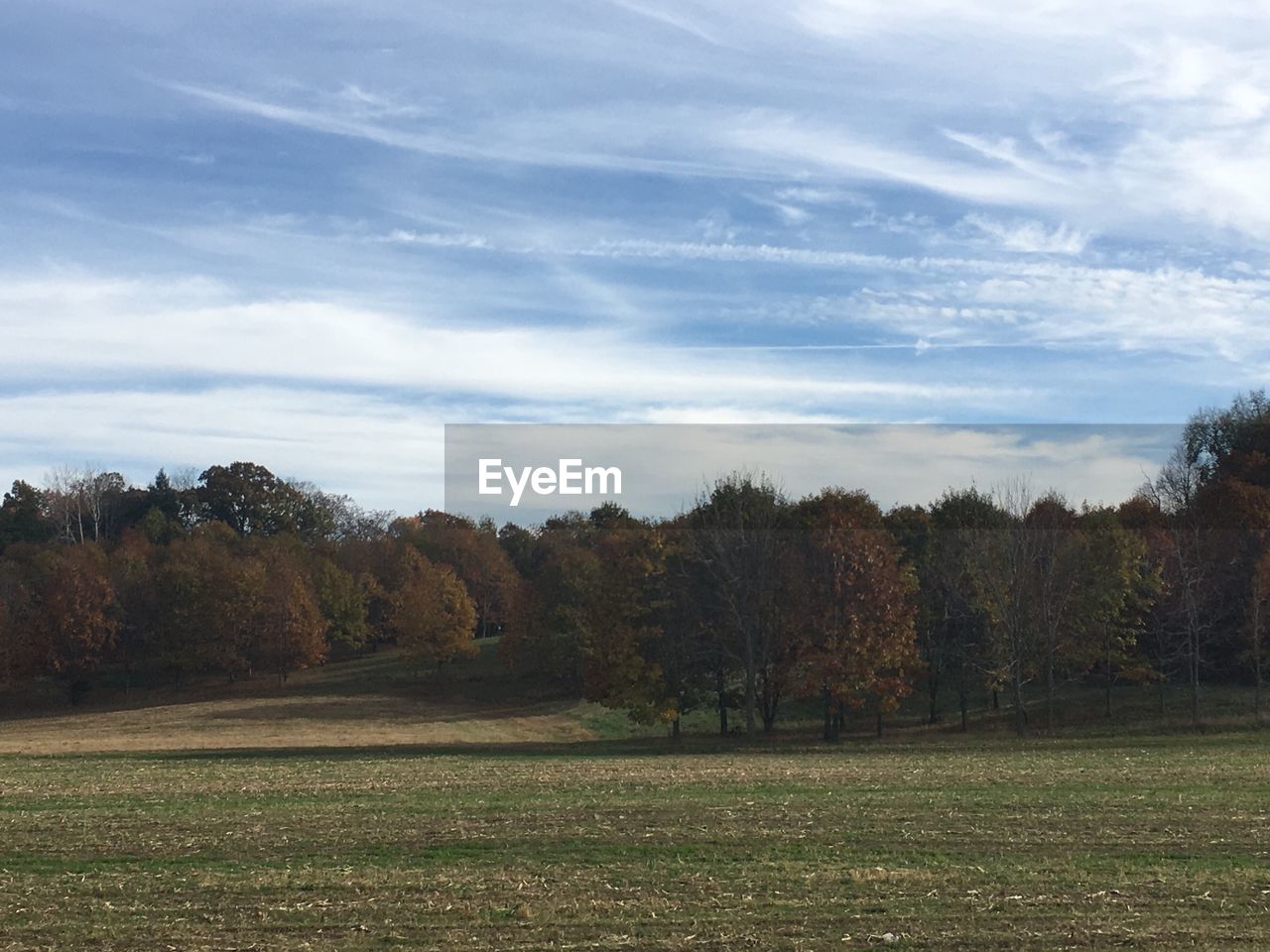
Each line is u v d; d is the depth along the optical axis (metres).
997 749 47.94
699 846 21.31
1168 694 65.19
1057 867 19.22
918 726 62.59
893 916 16.02
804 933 15.21
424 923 15.97
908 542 67.75
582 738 65.94
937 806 26.09
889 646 57.09
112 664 104.00
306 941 15.20
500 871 19.31
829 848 21.09
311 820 24.69
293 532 143.62
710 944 14.77
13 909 16.95
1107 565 61.81
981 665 62.81
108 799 29.00
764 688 60.12
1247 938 14.80
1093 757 41.47
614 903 16.88
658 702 57.69
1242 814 24.56
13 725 76.94
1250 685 67.25
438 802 27.64
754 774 35.38
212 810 26.58
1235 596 67.19
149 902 17.31
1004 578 60.50
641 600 58.94
